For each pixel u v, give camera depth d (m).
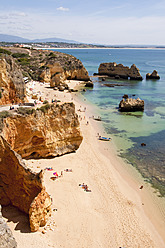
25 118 27.69
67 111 33.31
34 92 73.00
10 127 26.42
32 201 18.75
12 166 20.36
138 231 21.39
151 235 21.11
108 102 72.69
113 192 26.98
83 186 27.09
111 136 45.22
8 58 40.06
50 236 18.75
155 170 32.78
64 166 31.11
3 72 36.62
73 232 19.88
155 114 60.31
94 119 55.69
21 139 28.44
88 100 74.62
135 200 26.03
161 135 45.91
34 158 31.64
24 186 19.97
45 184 26.42
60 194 25.06
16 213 20.45
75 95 81.06
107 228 21.14
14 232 18.14
